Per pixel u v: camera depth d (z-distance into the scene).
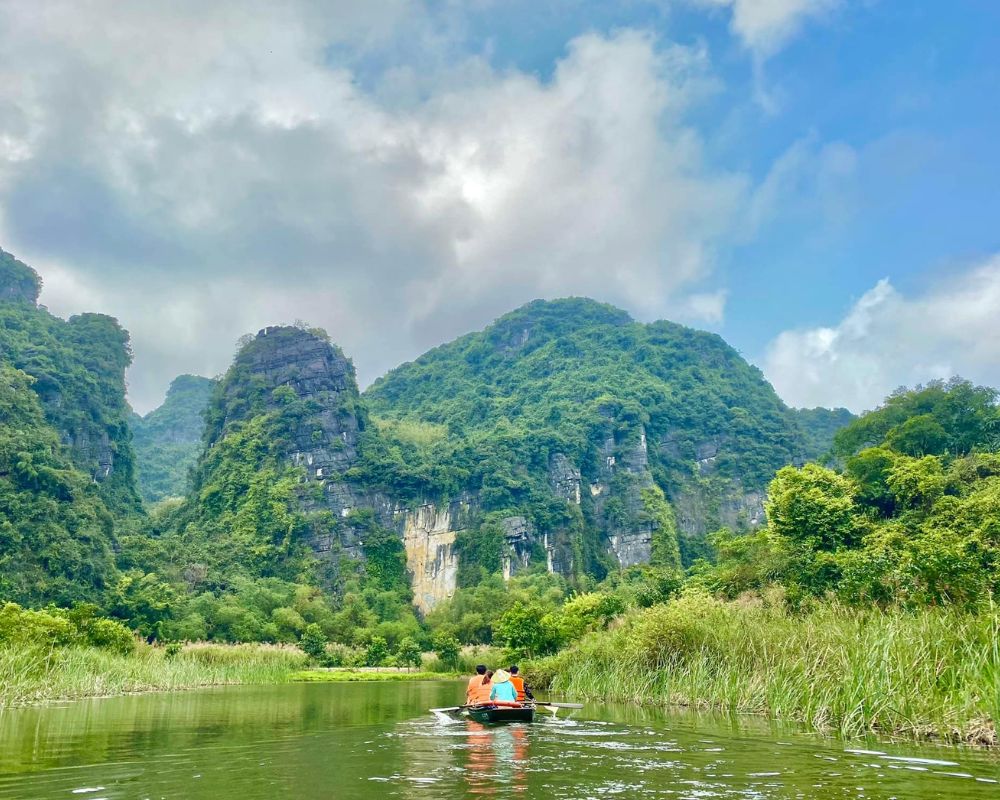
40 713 24.78
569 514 187.88
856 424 104.62
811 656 21.58
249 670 60.34
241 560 157.50
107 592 116.12
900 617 20.69
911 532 57.88
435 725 20.09
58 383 162.88
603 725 19.47
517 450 196.50
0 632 37.50
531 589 148.62
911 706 16.95
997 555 42.19
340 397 187.50
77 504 129.75
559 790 10.77
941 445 88.44
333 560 162.50
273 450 176.25
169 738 17.50
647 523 195.25
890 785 11.04
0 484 121.25
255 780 11.71
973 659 16.56
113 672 40.19
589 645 39.41
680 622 30.25
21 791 11.00
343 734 18.02
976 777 11.61
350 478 176.75
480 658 100.38
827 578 49.59
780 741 15.80
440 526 177.75
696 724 19.53
